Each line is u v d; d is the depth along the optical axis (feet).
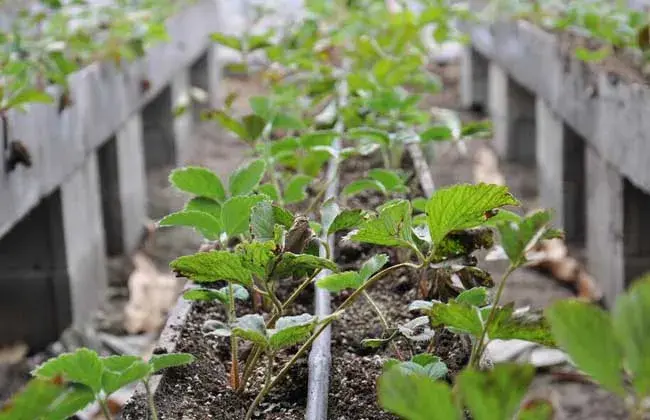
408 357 4.33
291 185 5.22
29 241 8.46
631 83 7.42
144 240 11.54
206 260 3.82
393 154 6.53
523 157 14.10
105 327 8.99
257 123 5.80
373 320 4.68
